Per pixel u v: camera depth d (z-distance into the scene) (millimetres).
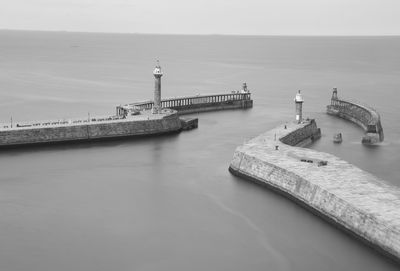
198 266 60375
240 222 71750
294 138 113312
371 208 64438
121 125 122875
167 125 129750
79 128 117875
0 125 117250
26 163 99625
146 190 84875
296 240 65938
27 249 63656
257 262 61281
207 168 97250
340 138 121562
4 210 75438
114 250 63812
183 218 73438
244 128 139125
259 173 86312
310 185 74438
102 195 82438
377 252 61094
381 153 110188
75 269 59188
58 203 78562
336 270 58938
